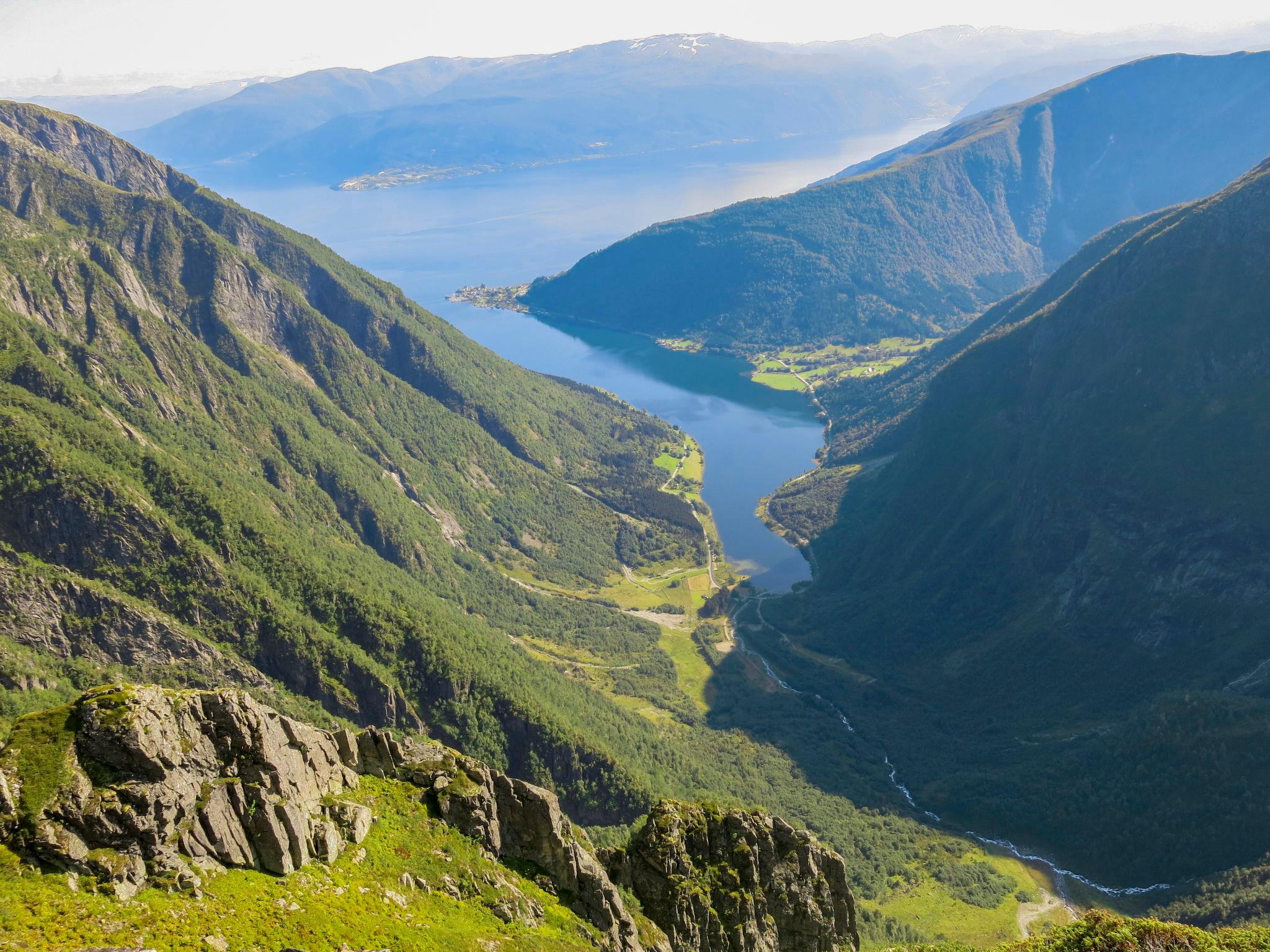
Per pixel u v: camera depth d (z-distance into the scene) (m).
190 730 70.50
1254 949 108.19
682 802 109.44
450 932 73.62
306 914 66.88
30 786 62.94
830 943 108.88
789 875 108.94
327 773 81.81
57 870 60.53
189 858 65.75
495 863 85.75
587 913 88.69
